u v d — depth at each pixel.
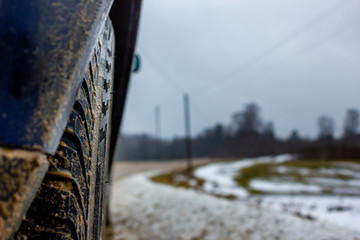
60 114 0.52
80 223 0.66
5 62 0.51
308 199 11.96
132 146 92.12
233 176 24.84
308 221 7.00
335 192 14.42
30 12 0.55
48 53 0.54
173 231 5.75
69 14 0.58
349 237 5.48
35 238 0.56
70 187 0.61
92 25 0.59
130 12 1.12
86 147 0.69
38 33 0.55
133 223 6.34
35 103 0.51
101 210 0.82
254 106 102.88
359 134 76.38
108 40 0.89
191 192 13.30
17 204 0.46
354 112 80.12
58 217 0.58
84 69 0.58
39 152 0.49
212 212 7.85
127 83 1.54
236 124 103.19
